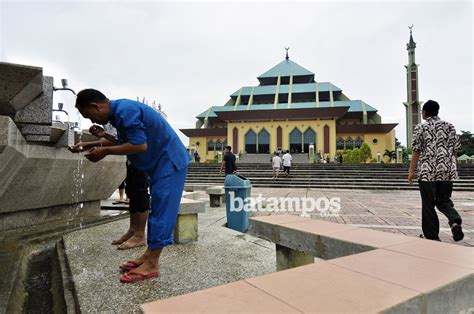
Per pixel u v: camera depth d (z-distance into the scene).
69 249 3.04
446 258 1.67
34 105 3.69
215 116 51.50
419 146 3.79
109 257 2.77
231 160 10.19
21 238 3.46
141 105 2.21
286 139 41.00
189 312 1.03
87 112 2.13
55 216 4.50
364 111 47.06
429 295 1.21
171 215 2.24
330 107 39.59
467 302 1.38
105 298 1.92
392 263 1.58
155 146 2.22
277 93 49.19
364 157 33.09
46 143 4.19
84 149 2.56
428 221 3.71
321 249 2.19
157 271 2.31
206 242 3.47
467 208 7.91
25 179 3.65
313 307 1.07
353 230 2.35
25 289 2.41
